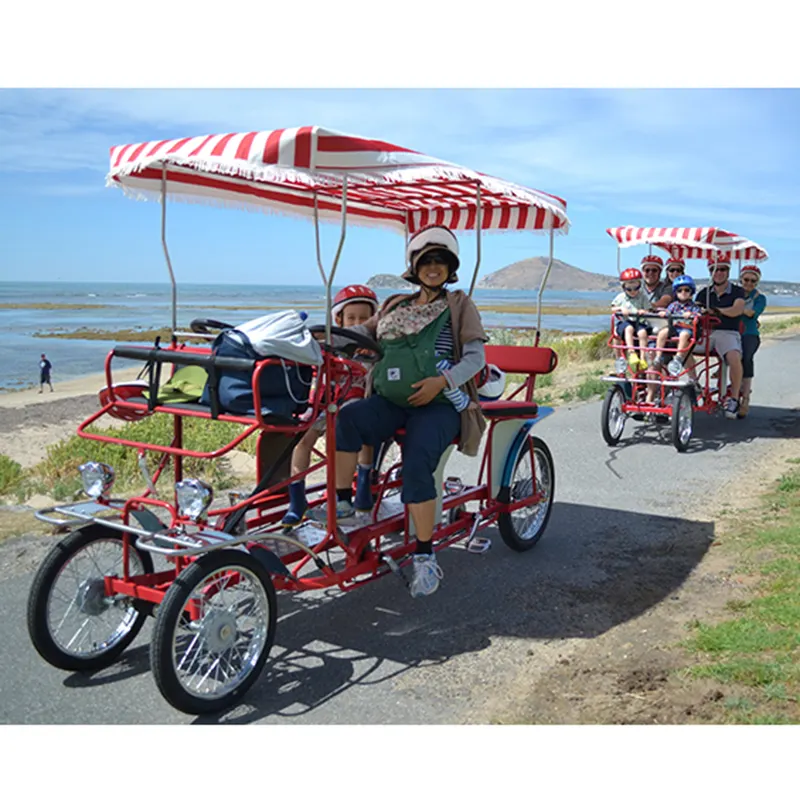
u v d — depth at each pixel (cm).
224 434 969
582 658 431
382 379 476
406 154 414
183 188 554
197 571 367
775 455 926
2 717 377
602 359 2072
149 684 411
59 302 12112
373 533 471
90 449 975
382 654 442
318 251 562
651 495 766
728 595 506
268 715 380
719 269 1077
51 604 482
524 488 616
